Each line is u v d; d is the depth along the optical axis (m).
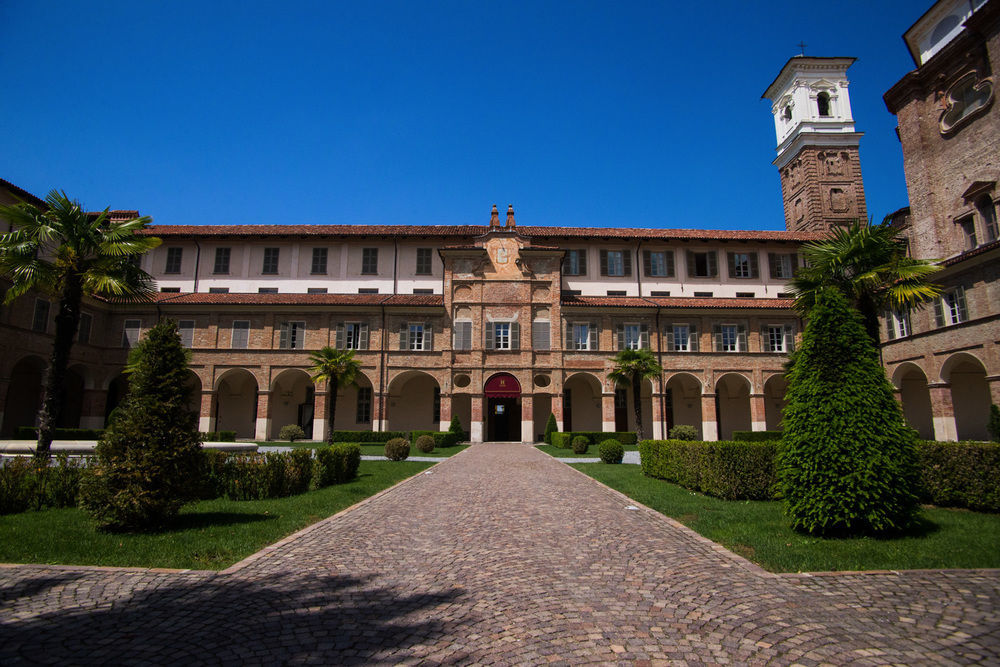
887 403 9.75
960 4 33.03
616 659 4.78
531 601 6.35
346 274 45.66
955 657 4.80
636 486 16.19
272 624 5.61
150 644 5.07
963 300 29.80
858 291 16.22
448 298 43.06
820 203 50.78
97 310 39.72
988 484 11.45
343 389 43.56
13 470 12.22
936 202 33.53
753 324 43.50
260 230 45.84
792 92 54.88
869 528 9.62
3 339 31.25
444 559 8.31
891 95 36.22
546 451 32.28
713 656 4.84
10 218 17.75
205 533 9.88
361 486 16.33
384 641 5.19
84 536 9.52
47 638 5.19
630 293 46.16
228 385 44.09
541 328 43.00
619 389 46.03
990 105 30.16
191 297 42.00
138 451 10.13
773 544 8.98
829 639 5.20
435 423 44.16
